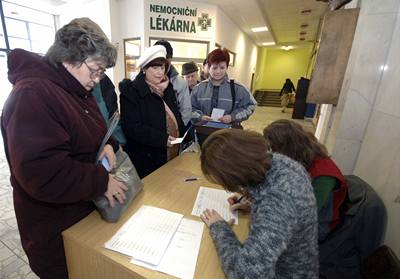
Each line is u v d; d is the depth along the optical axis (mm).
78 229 804
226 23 5469
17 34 5090
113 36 4434
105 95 1414
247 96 2006
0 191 2293
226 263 607
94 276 771
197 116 1900
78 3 4699
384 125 1298
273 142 1056
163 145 1352
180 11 4277
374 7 1405
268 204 592
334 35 1885
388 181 1129
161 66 1348
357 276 1087
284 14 5633
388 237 1047
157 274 649
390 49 1390
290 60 13547
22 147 589
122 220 854
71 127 703
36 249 807
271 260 537
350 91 1552
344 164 1673
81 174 687
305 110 7047
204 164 641
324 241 1107
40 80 658
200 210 938
